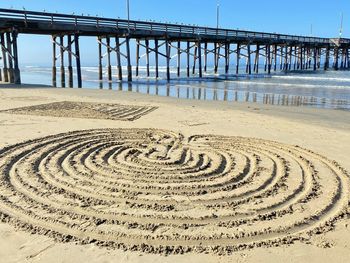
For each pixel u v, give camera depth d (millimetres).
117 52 30500
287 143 7980
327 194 5145
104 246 3732
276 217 4430
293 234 4027
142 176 5766
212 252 3645
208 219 4387
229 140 8250
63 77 27891
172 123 10180
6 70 24234
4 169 5949
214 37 37562
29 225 4113
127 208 4641
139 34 30109
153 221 4312
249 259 3529
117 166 6234
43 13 23281
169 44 36906
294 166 6387
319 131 9234
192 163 6488
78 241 3812
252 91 22000
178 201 4871
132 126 9680
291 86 25016
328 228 4164
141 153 7086
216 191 5223
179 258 3537
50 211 4492
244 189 5312
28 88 19875
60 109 12312
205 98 18719
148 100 15750
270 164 6480
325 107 14711
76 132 8766
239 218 4414
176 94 20938
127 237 3932
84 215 4402
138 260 3492
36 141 7773
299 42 49438
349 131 9320
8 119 10180
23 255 3545
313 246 3779
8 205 4645
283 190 5285
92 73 55219
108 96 17031
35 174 5746
